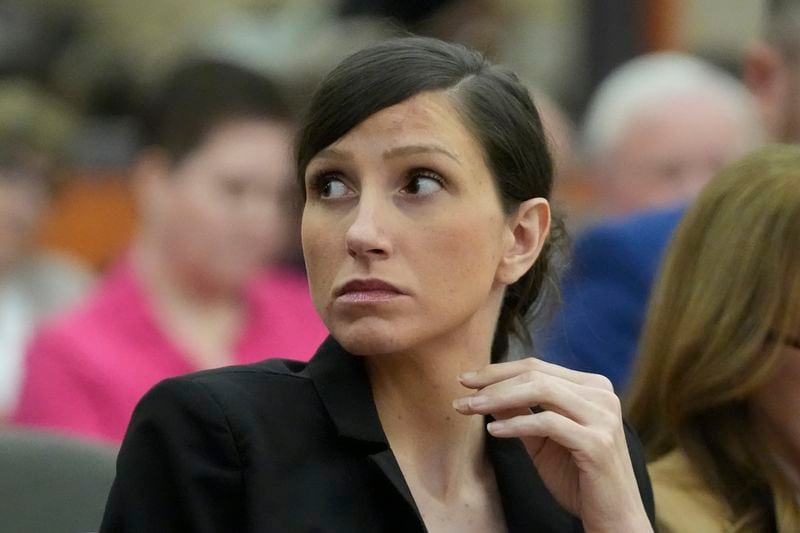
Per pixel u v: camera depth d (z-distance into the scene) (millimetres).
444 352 6363
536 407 6719
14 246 13242
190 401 6203
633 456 7148
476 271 6188
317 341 11797
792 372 7859
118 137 16469
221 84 11258
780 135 12594
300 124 6375
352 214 6094
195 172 11203
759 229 7895
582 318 10984
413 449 6500
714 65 17203
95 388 10828
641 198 13477
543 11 17719
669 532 7832
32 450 7980
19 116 13266
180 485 6145
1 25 17719
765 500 8008
